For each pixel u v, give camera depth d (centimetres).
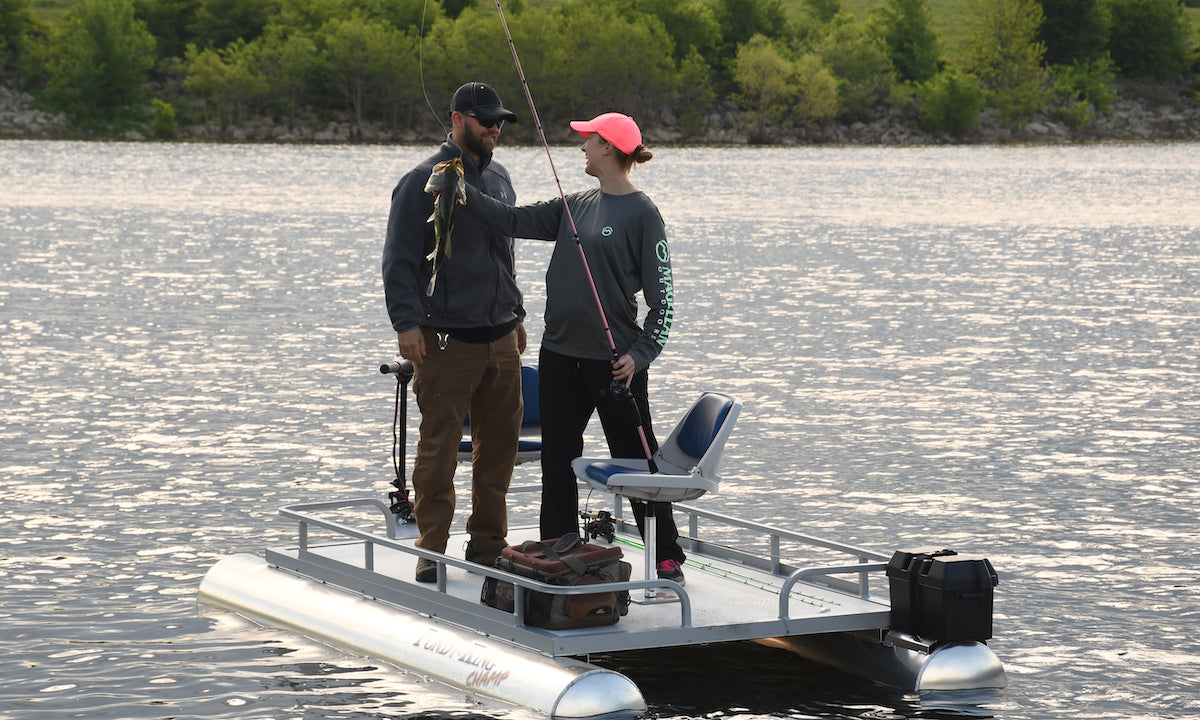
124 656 2394
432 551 2422
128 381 5644
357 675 2270
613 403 2395
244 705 2147
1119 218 17338
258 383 5631
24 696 2200
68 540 3259
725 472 4159
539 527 2764
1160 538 3369
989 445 4544
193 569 3016
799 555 3247
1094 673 2366
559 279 2409
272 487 3869
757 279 10188
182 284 9494
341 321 7669
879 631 2294
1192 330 7500
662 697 2198
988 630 2256
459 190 2286
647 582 2112
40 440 4462
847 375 5981
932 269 11075
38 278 9694
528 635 2138
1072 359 6469
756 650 2452
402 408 2836
